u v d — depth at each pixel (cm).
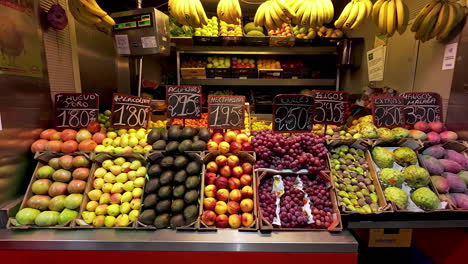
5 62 159
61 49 220
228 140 183
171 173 163
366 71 386
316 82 436
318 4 227
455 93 211
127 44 229
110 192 163
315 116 198
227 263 142
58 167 170
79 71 255
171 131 181
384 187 172
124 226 151
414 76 259
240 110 195
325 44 421
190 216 150
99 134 184
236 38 392
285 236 145
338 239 143
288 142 176
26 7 176
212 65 427
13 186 165
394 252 209
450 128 216
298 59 461
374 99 208
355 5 235
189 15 230
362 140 186
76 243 140
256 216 152
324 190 165
